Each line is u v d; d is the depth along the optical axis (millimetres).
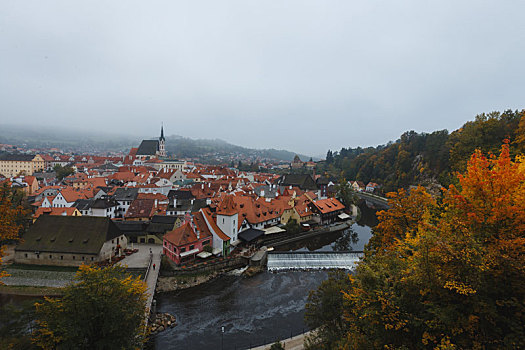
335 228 107750
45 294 54750
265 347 42188
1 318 29109
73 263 63656
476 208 24938
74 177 168375
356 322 25984
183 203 99875
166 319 49719
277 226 96312
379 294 22438
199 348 43438
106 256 65812
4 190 52031
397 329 20719
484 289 18922
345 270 71688
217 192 136500
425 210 46250
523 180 23922
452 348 17078
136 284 32688
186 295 58188
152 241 80062
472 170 26359
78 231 66750
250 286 62406
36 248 63812
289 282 64688
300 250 87562
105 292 29109
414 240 31656
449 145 138625
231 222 74812
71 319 27469
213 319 50625
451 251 20125
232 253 75250
